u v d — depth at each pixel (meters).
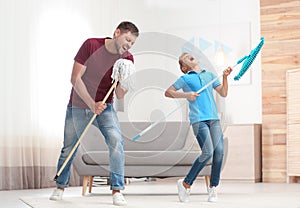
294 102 6.10
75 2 5.88
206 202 3.43
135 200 3.61
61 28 5.64
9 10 4.97
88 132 3.96
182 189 3.46
